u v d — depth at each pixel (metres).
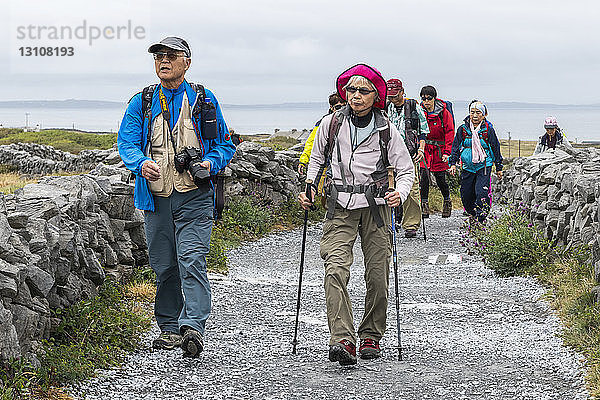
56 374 6.01
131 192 9.33
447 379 6.45
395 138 7.08
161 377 6.47
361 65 7.11
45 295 6.29
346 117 7.09
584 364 6.68
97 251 8.55
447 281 11.45
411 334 8.14
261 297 10.07
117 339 7.18
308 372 6.67
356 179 7.06
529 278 10.95
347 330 6.80
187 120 7.22
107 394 5.96
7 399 5.19
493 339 7.81
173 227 7.31
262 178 18.48
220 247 13.72
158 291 7.51
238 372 6.64
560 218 11.27
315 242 16.45
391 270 12.69
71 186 8.24
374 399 5.95
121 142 7.20
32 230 6.41
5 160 35.72
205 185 7.19
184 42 7.27
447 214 19.58
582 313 7.98
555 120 19.31
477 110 15.45
